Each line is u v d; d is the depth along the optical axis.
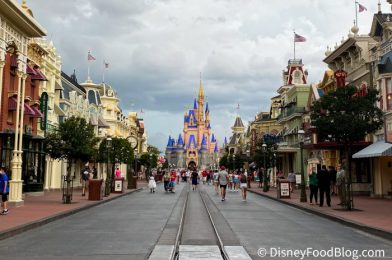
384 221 15.53
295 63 66.56
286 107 60.19
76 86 54.88
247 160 68.00
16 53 24.66
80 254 9.80
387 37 31.47
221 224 15.57
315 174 24.28
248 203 26.64
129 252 10.02
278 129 72.44
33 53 32.62
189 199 30.08
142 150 108.06
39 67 34.03
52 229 14.28
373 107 24.55
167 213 19.83
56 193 35.09
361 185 35.12
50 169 41.28
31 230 13.96
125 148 47.91
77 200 26.45
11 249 10.50
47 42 41.59
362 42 35.62
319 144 35.22
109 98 74.94
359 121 23.52
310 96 49.25
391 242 11.89
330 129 23.77
